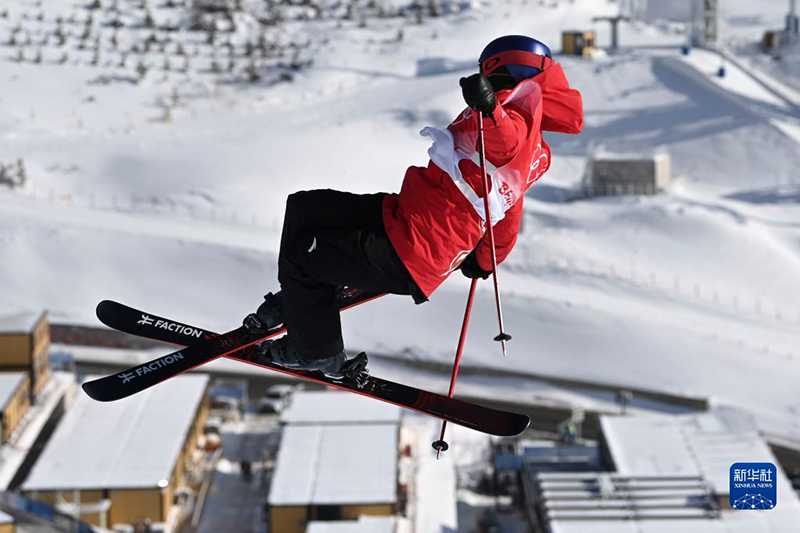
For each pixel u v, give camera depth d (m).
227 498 160.00
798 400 194.62
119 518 144.88
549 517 121.25
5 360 177.25
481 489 164.88
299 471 149.38
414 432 183.25
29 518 107.00
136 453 154.50
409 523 146.50
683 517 119.31
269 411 194.62
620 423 152.75
